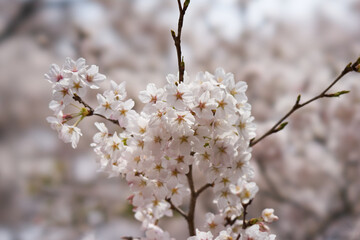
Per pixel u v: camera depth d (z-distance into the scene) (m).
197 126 1.18
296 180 3.61
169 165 1.19
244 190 1.22
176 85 1.20
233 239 1.20
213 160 1.18
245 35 4.53
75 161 4.07
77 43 4.22
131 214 3.75
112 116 1.21
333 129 3.49
